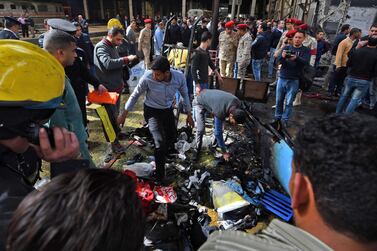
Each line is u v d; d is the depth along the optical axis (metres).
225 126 4.38
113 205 0.48
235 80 4.77
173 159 3.41
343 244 0.48
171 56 4.87
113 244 0.47
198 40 8.06
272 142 2.87
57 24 3.15
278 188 2.83
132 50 8.05
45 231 0.43
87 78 2.86
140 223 0.53
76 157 0.98
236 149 3.65
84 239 0.44
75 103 2.05
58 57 2.04
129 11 30.16
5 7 21.80
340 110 4.94
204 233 2.12
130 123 4.59
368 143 0.46
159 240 2.04
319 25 10.14
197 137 3.45
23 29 16.42
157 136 2.77
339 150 0.47
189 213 2.32
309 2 12.66
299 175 0.54
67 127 1.99
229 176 3.02
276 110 4.74
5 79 0.69
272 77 8.24
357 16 7.41
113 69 3.56
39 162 1.11
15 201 0.70
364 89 4.48
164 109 2.91
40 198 0.47
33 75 0.74
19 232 0.45
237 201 2.47
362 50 4.29
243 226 2.37
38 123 0.81
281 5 18.47
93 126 4.43
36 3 24.62
